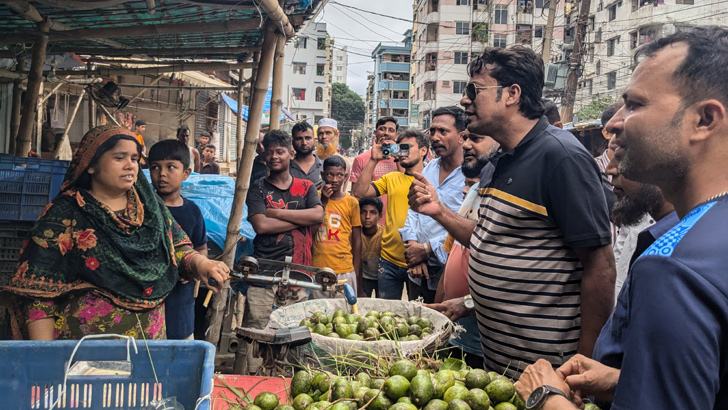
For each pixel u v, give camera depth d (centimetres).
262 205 394
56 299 214
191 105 1477
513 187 228
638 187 180
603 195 217
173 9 406
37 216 338
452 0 4269
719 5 2164
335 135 670
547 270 224
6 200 331
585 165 215
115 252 222
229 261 377
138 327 232
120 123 998
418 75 5047
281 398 197
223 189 507
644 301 101
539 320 226
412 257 402
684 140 107
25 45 672
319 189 512
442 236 400
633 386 99
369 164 472
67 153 1015
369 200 471
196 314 399
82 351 162
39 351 159
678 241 104
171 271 252
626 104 116
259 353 214
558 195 216
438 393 178
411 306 296
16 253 337
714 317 94
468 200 342
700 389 93
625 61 2584
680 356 94
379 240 493
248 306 389
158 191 329
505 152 238
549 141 223
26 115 484
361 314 299
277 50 414
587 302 215
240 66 751
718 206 104
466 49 4309
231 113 2077
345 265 434
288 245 391
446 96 4359
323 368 214
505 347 236
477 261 241
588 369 153
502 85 230
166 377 164
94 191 228
